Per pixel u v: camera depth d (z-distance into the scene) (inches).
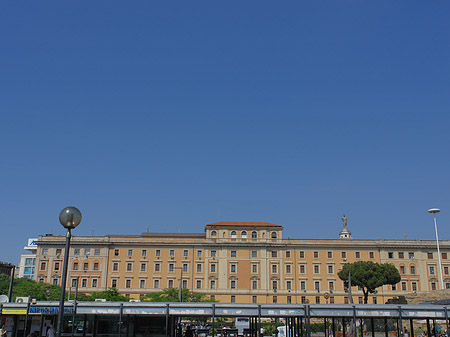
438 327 3270.2
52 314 1716.3
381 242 5241.1
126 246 5191.9
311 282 5132.9
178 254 5187.0
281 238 5251.0
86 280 5059.1
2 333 1504.7
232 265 5167.3
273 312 1535.4
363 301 5073.8
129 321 1835.6
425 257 5221.5
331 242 5251.0
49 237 5142.7
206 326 3735.2
